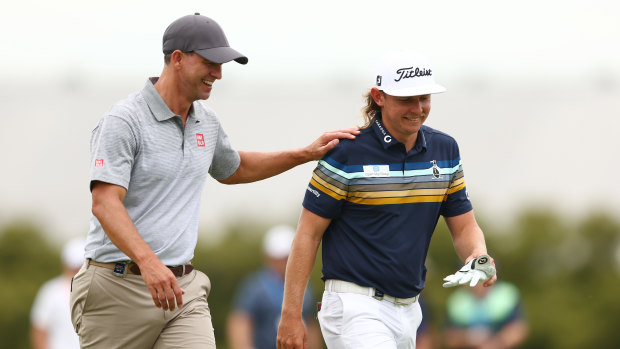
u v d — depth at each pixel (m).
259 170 22.98
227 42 20.86
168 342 20.81
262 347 37.06
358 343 21.20
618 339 63.41
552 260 67.19
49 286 35.47
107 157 19.81
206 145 21.33
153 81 21.14
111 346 20.80
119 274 20.48
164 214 20.52
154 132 20.39
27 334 64.69
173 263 20.56
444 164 21.89
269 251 37.34
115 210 19.53
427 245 22.09
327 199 21.38
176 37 20.47
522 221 68.06
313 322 38.72
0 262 68.06
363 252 21.42
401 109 20.94
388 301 21.58
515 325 39.62
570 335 62.97
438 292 58.06
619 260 67.88
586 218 68.44
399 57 21.09
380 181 21.23
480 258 21.05
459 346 39.91
